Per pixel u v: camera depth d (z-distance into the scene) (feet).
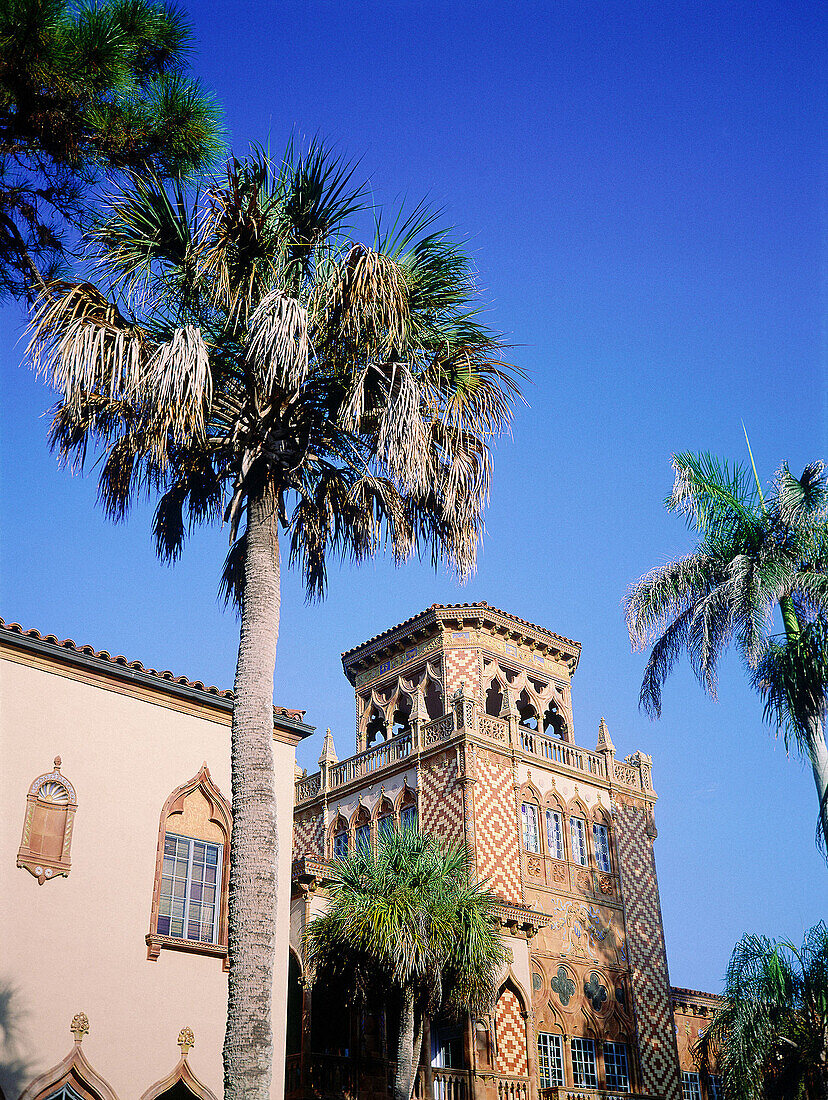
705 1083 119.44
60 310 45.27
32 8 42.88
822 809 73.87
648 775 126.93
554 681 129.59
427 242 51.37
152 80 49.75
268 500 49.32
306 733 73.77
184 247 48.78
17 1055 53.36
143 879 61.77
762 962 82.89
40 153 47.11
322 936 75.66
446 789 108.06
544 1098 93.86
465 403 52.42
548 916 100.53
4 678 60.03
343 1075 79.71
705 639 80.23
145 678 65.41
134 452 51.21
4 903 55.77
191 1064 59.88
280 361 45.32
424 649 126.11
